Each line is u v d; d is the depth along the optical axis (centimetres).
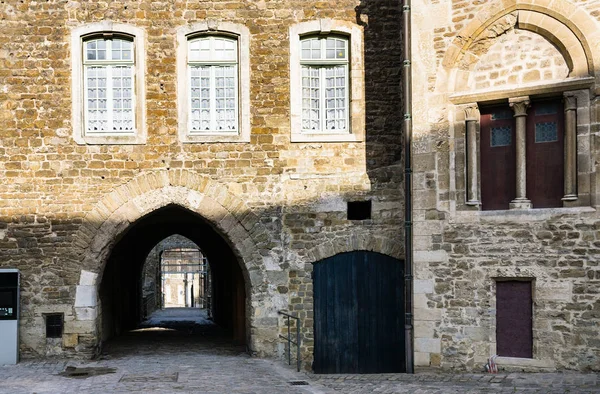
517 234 995
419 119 1063
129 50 1185
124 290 1720
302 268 1176
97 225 1157
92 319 1154
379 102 1188
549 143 995
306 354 1167
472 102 1032
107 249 1166
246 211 1173
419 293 1045
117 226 1161
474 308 1016
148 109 1172
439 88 1055
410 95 1090
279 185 1180
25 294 1145
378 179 1180
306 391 912
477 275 1016
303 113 1199
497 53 1026
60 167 1159
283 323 1172
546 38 993
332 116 1205
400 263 1177
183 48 1178
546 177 996
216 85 1196
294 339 1171
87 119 1180
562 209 970
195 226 1906
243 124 1176
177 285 3891
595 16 958
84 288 1153
